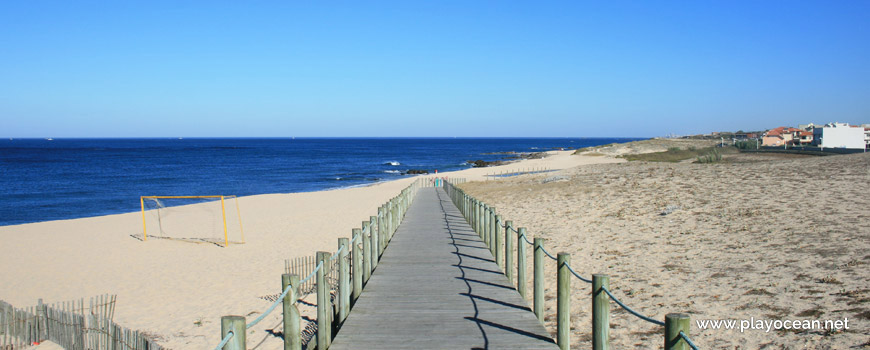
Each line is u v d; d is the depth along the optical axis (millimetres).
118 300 12133
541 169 57531
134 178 58438
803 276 8297
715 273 9258
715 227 13047
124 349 7715
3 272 15406
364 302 7566
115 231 22672
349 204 30906
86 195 42344
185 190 46875
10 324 9000
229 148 174125
